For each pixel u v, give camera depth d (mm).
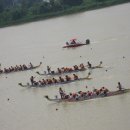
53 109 120562
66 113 115188
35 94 139125
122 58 160875
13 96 143000
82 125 104812
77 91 130750
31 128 110875
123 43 193125
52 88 140625
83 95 121375
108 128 99812
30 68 178875
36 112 121562
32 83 147000
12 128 114000
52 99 125688
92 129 101250
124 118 103312
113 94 118938
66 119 111125
